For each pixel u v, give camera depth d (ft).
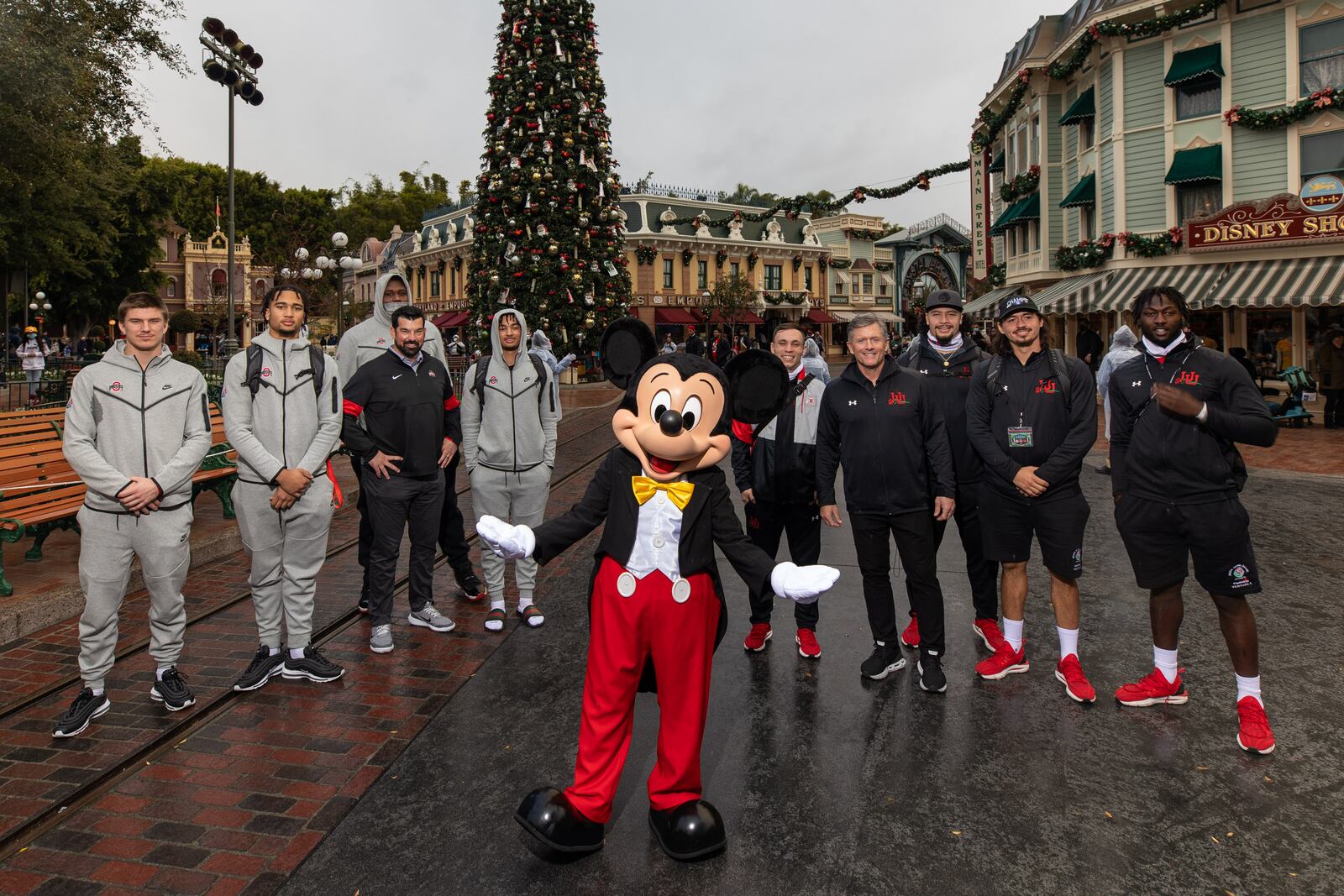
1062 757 12.60
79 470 12.78
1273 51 61.87
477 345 86.43
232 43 61.52
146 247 146.51
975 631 18.16
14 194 70.13
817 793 11.66
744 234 167.32
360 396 16.78
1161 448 13.30
